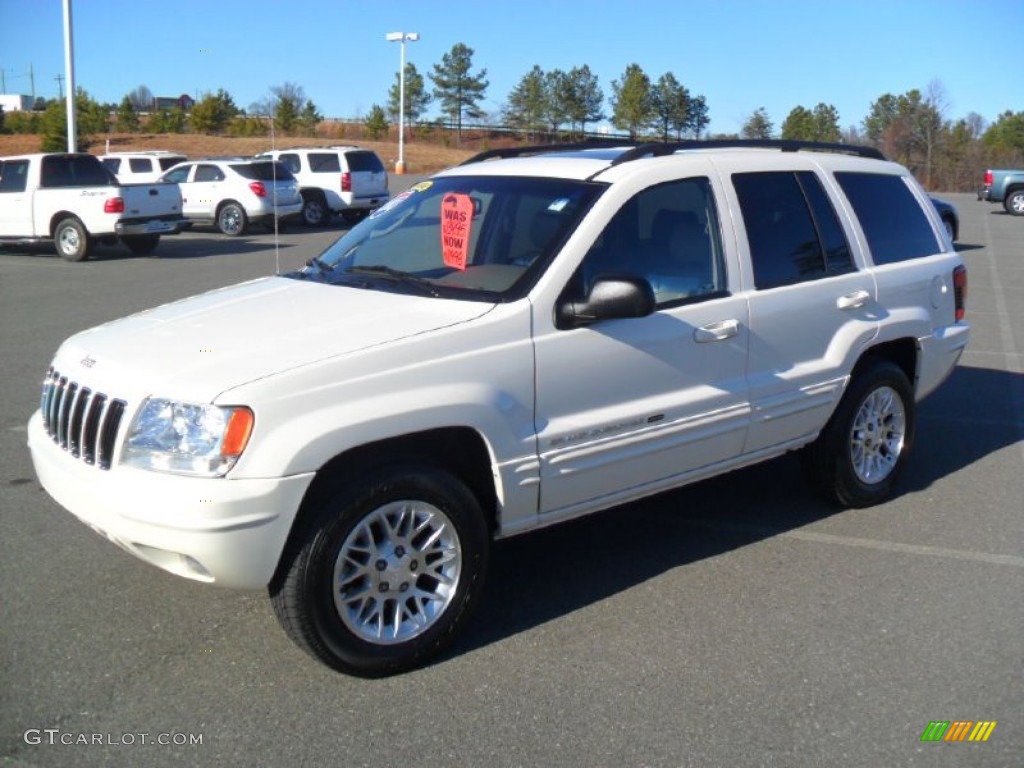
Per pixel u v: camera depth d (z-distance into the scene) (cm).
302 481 370
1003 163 4966
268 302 459
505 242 467
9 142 4875
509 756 351
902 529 566
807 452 584
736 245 509
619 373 454
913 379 622
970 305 1375
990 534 559
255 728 367
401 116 4434
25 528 548
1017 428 777
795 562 519
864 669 411
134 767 344
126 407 380
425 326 410
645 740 361
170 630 439
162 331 430
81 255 1845
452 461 432
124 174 2577
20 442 704
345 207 2598
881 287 579
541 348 428
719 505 603
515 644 432
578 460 444
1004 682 402
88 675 402
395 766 346
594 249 453
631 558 524
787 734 365
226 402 363
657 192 484
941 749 357
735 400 500
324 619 384
